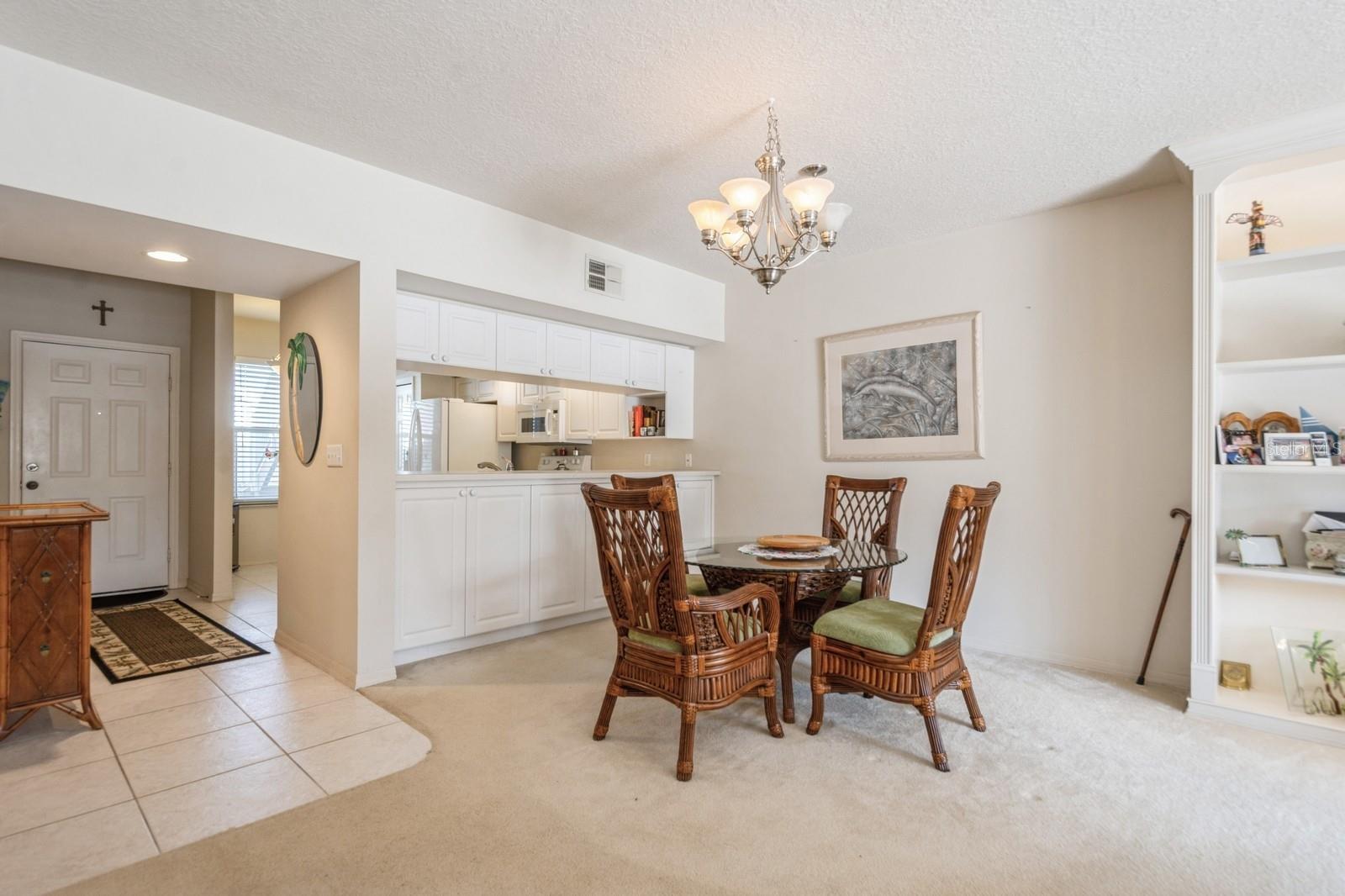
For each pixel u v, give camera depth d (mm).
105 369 4895
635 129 2646
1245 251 2877
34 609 2426
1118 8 1899
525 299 3646
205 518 4930
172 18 1991
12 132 2160
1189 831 1883
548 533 3926
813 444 4367
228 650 3594
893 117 2529
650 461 5410
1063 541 3391
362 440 3039
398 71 2270
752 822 1928
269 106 2510
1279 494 2791
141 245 2748
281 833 1854
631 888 1635
